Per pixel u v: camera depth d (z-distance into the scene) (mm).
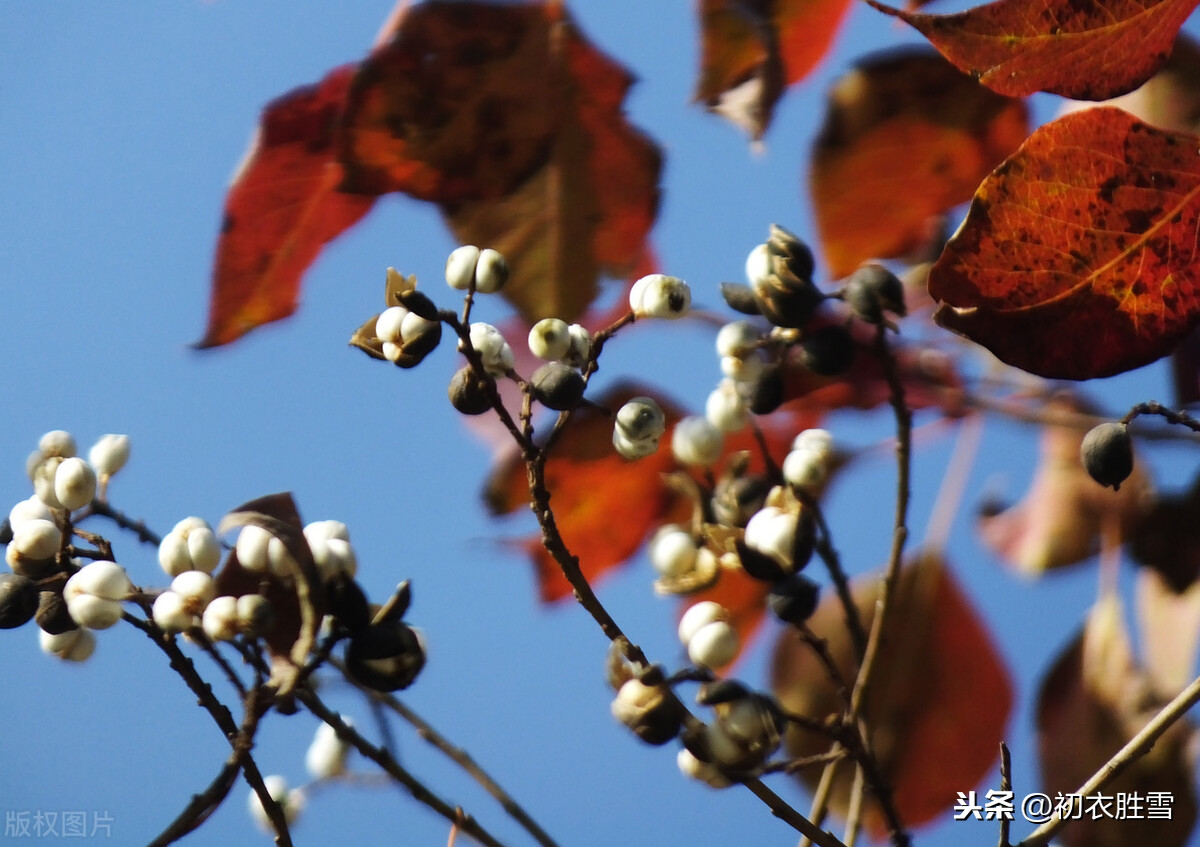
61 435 849
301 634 821
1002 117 911
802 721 840
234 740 825
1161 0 797
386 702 859
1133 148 801
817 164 918
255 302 886
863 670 875
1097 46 798
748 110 903
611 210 890
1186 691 851
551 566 924
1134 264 802
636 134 886
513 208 888
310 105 883
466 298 829
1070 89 799
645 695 810
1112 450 828
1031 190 802
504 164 882
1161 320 802
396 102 875
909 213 918
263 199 882
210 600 819
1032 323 803
